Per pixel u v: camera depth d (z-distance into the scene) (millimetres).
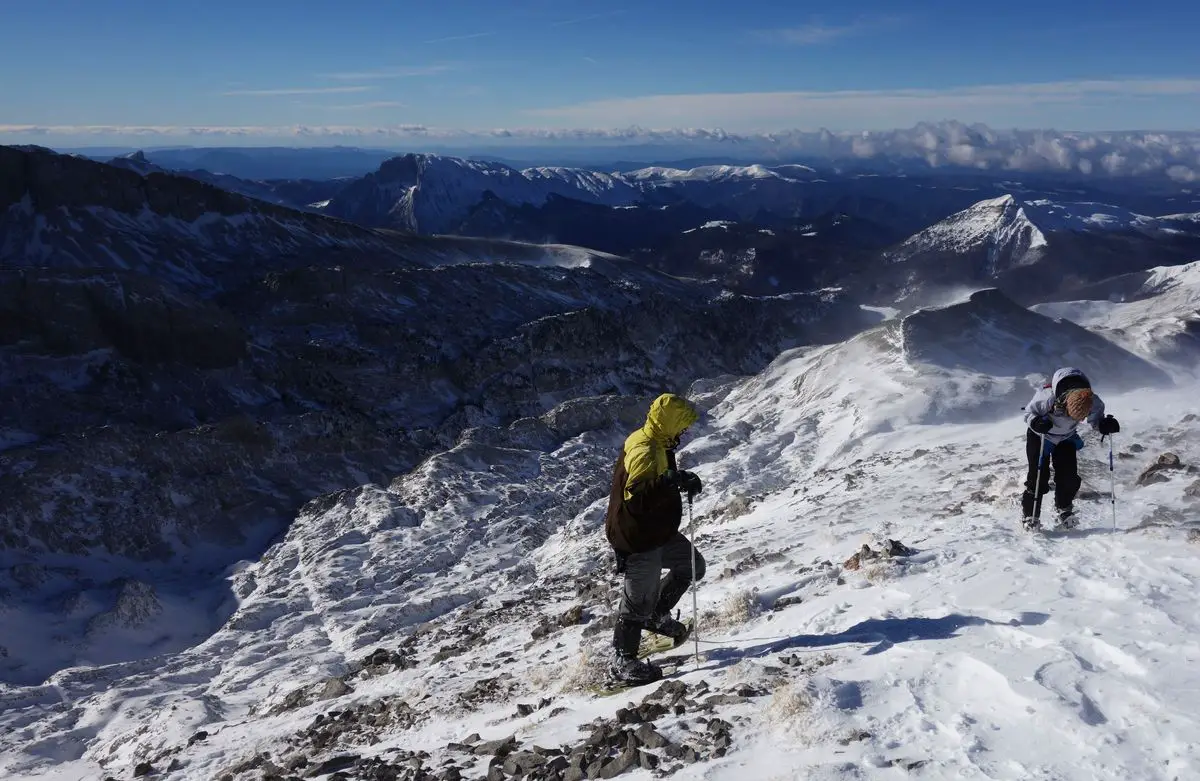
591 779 4582
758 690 5223
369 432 83375
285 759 7977
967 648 5086
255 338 108062
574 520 50625
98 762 16859
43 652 44938
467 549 54406
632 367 121812
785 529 14430
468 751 5984
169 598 52500
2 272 85812
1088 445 14758
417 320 123500
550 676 7793
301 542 59906
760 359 142500
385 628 39844
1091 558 6852
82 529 59938
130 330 88250
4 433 72750
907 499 14336
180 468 68812
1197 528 7309
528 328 118938
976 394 64312
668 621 6715
